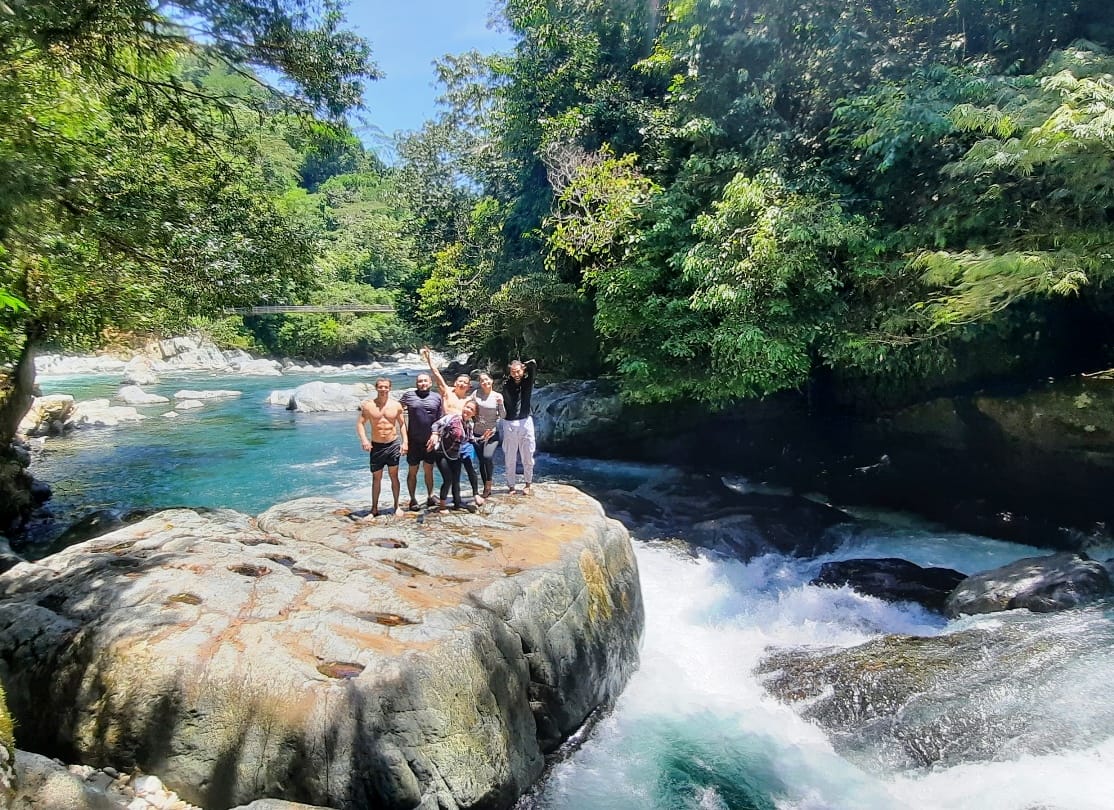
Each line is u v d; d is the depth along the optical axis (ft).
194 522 24.23
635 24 58.34
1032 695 18.57
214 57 26.00
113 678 14.65
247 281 35.12
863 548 34.65
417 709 14.11
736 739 19.56
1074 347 34.27
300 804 12.94
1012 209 30.96
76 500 39.99
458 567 19.74
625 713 20.92
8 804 11.29
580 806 16.67
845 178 39.40
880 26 42.37
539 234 64.49
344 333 161.38
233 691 14.12
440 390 26.99
